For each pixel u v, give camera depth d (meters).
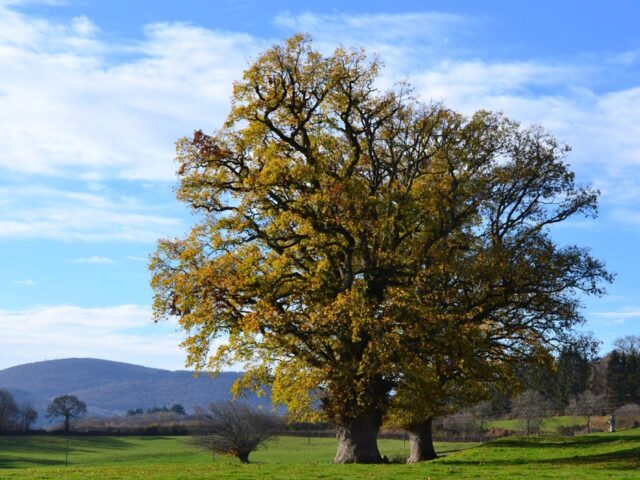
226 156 37.12
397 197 37.03
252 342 34.84
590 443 47.16
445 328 35.19
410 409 35.31
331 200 34.66
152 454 106.44
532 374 47.19
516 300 41.84
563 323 41.84
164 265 36.53
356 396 35.28
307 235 35.88
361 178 39.03
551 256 40.91
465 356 35.59
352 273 36.31
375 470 30.81
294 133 37.19
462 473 29.59
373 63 37.59
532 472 29.89
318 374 34.75
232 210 37.06
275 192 36.19
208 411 93.50
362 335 35.03
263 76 36.78
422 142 40.75
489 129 43.84
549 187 45.12
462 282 39.78
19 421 137.25
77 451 110.38
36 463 93.31
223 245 35.47
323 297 35.50
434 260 38.78
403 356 34.00
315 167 35.94
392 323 34.19
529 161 44.56
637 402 114.81
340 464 34.38
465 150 42.78
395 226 37.72
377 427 36.94
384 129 40.12
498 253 40.16
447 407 47.53
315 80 37.03
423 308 34.62
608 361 117.81
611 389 115.94
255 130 36.16
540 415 95.25
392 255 36.44
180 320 34.75
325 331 34.28
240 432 89.06
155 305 35.66
